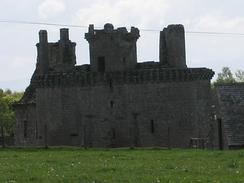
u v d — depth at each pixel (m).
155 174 45.09
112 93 127.62
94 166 52.34
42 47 135.00
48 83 132.00
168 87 124.81
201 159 58.56
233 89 85.19
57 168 51.25
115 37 130.00
